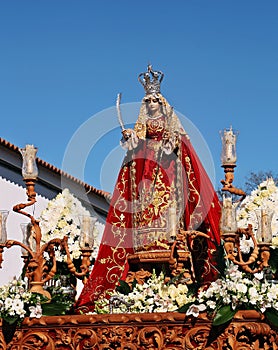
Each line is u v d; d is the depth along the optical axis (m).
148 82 11.53
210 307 8.54
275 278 11.00
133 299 9.59
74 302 10.94
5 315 9.07
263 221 9.47
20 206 10.28
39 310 9.12
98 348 8.81
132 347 8.71
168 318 8.64
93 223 11.33
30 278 10.21
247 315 8.49
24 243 10.94
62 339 8.96
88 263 11.18
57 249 12.13
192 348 8.58
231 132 9.65
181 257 10.66
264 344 8.53
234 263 9.43
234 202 10.38
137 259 10.99
